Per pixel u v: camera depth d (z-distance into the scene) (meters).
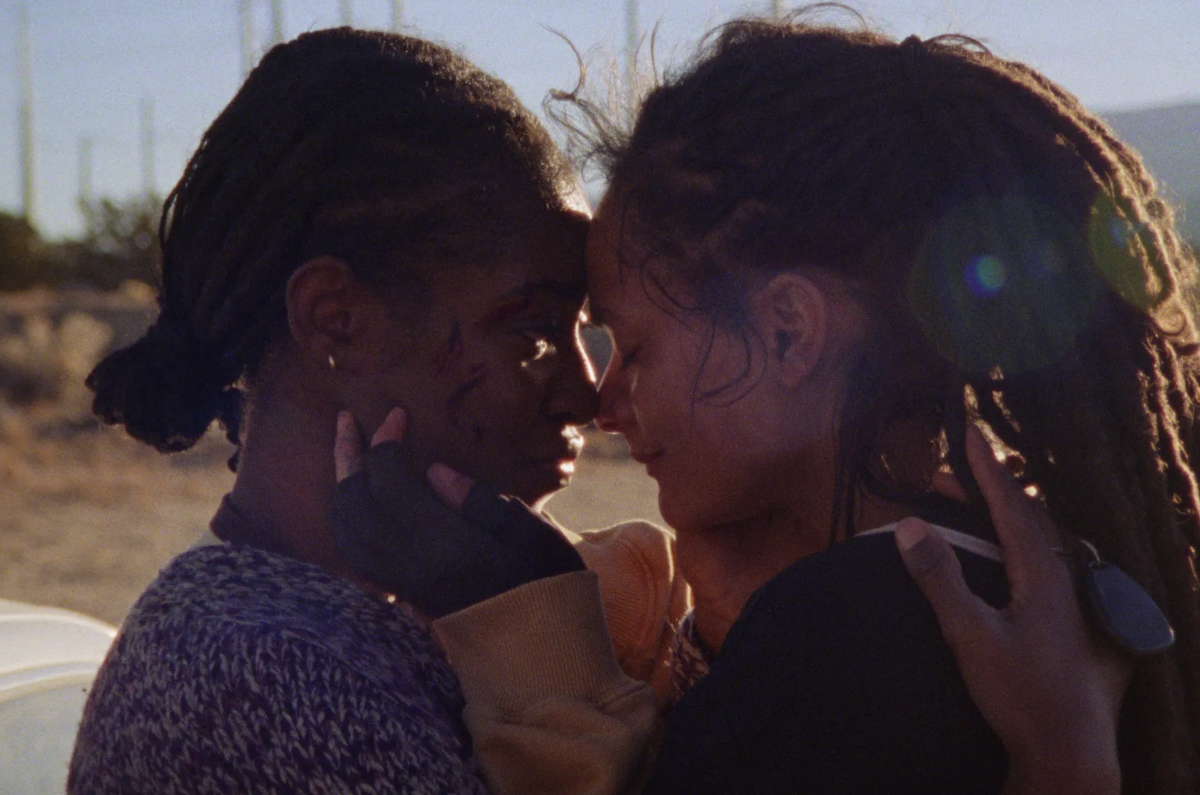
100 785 1.32
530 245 1.52
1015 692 1.17
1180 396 1.46
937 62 1.45
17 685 2.04
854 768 1.20
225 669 1.26
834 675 1.22
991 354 1.35
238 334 1.51
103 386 1.58
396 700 1.31
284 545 1.51
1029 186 1.38
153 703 1.28
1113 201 1.39
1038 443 1.36
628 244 1.51
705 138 1.46
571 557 1.44
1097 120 1.54
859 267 1.39
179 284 1.55
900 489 1.37
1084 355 1.36
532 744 1.33
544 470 1.58
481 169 1.49
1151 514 1.36
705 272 1.44
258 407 1.53
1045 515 1.34
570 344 1.59
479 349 1.50
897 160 1.38
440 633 1.41
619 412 1.59
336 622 1.36
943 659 1.20
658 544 1.92
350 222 1.46
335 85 1.48
